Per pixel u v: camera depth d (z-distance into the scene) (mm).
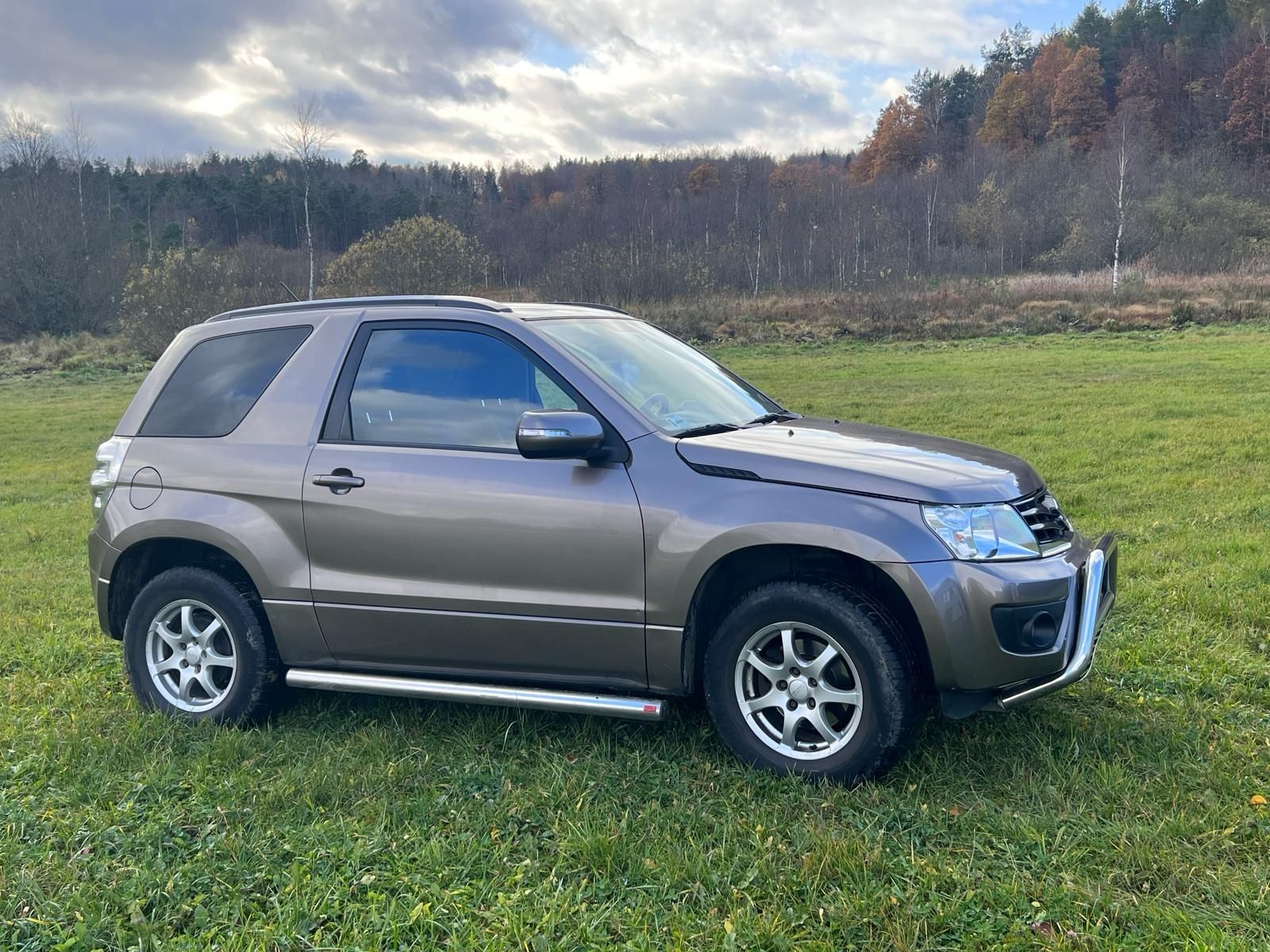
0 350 39531
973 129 122750
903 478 3602
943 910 2781
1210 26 110062
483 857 3225
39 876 3188
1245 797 3406
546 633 3910
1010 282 38156
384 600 4121
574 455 3748
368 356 4410
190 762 4051
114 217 59312
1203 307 29156
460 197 106250
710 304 37688
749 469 3711
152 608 4578
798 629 3674
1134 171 59375
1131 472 9906
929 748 3861
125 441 4738
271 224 92875
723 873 3035
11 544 9664
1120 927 2707
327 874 3131
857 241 64250
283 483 4301
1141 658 4770
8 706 4871
